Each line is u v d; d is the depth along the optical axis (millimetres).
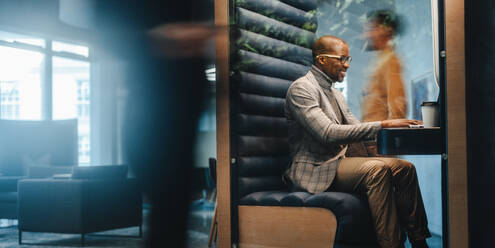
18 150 6922
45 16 7648
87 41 7973
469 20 2209
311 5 3463
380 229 2445
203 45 1553
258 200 2703
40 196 4652
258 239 2703
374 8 4395
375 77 4434
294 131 2877
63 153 7207
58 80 8430
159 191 1496
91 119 8570
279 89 3100
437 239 3924
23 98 7922
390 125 2477
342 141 2590
